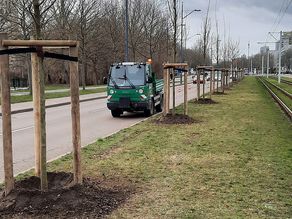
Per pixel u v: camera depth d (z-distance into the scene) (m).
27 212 5.32
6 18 27.56
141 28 44.00
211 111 18.44
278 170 7.54
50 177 6.49
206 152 9.19
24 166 8.83
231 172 7.41
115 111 19.39
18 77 56.41
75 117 6.02
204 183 6.70
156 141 10.67
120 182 6.75
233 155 8.86
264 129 12.77
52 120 18.06
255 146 9.89
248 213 5.33
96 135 13.20
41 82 5.55
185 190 6.31
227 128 12.96
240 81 65.25
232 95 30.55
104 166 7.90
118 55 48.56
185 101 15.70
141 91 18.75
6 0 27.89
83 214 5.27
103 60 57.84
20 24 27.14
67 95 34.31
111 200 5.78
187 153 9.09
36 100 6.30
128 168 7.74
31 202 5.49
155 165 7.98
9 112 5.78
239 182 6.75
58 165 8.06
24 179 6.35
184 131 12.38
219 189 6.36
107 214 5.30
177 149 9.55
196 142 10.46
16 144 11.91
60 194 5.62
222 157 8.66
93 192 5.91
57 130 14.70
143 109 18.95
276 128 13.02
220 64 58.88
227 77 42.50
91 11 51.78
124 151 9.38
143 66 19.27
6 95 5.73
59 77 62.62
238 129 12.75
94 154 9.09
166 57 43.75
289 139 10.90
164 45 45.19
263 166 7.85
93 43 52.50
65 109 24.02
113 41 46.56
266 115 16.84
